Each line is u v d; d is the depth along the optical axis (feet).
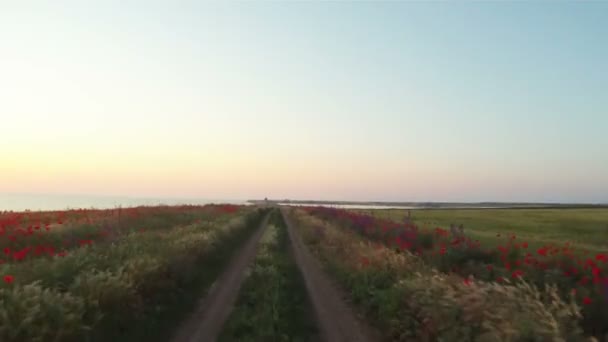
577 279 30.53
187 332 28.32
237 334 27.43
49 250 36.47
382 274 38.83
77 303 22.77
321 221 118.11
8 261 34.76
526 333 18.13
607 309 21.09
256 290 38.70
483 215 187.73
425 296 26.53
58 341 20.26
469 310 21.79
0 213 75.51
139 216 84.89
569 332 18.37
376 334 28.89
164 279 35.42
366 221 84.79
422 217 161.58
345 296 39.86
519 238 73.15
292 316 31.71
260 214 201.87
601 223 134.10
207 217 114.73
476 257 42.14
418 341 24.93
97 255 35.19
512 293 21.76
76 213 81.82
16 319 19.70
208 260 52.13
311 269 55.16
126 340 24.80
